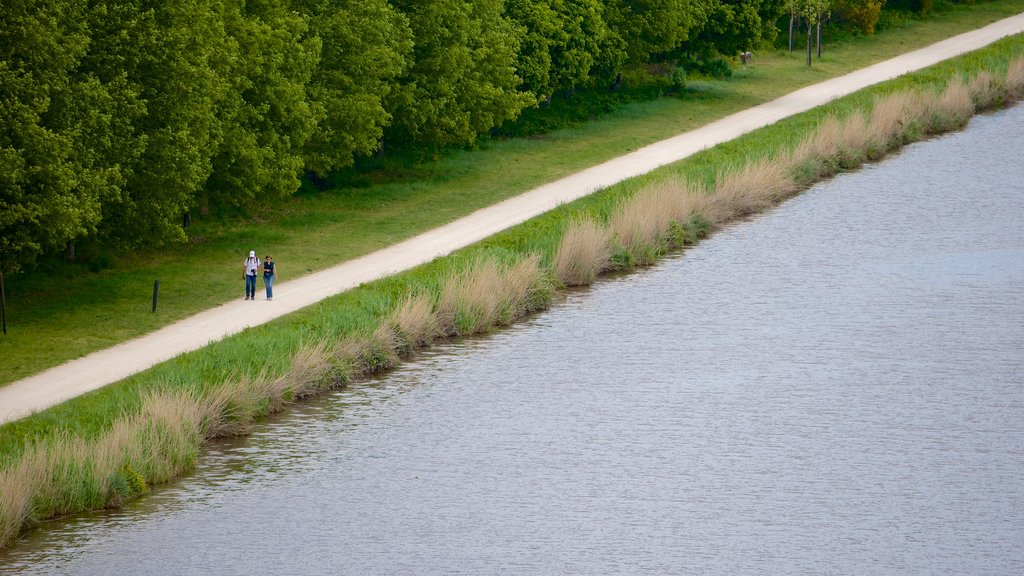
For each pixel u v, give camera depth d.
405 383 104.56
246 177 133.25
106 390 92.31
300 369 101.12
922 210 155.00
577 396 102.12
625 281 132.75
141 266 128.00
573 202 149.62
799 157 169.75
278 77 137.12
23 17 105.50
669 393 102.88
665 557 77.88
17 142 105.94
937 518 82.44
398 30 157.38
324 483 86.81
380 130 152.12
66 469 80.88
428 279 119.50
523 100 174.00
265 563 76.88
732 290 128.75
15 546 77.06
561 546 79.06
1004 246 140.50
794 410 99.19
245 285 119.12
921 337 114.19
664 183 151.25
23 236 106.31
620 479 87.88
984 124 198.00
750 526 81.56
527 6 183.25
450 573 75.94
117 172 110.81
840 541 79.69
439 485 86.94
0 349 102.38
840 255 139.12
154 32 116.88
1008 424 96.12
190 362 96.94
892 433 94.75
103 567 75.69
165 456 86.81
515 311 121.81
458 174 168.50
